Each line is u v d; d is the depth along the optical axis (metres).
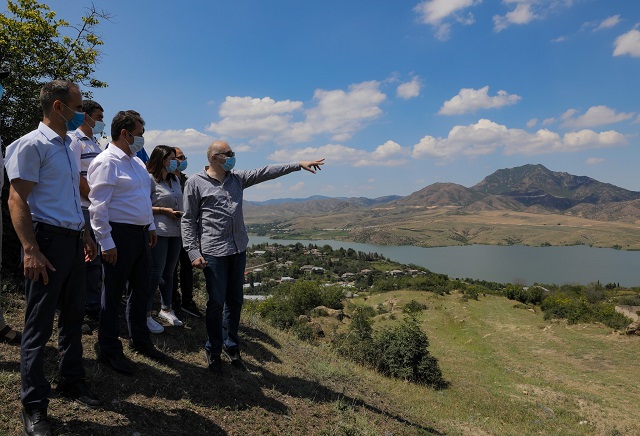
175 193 5.11
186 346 4.88
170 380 3.86
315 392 5.06
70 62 13.00
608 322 26.09
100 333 3.60
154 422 3.15
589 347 21.75
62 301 2.86
